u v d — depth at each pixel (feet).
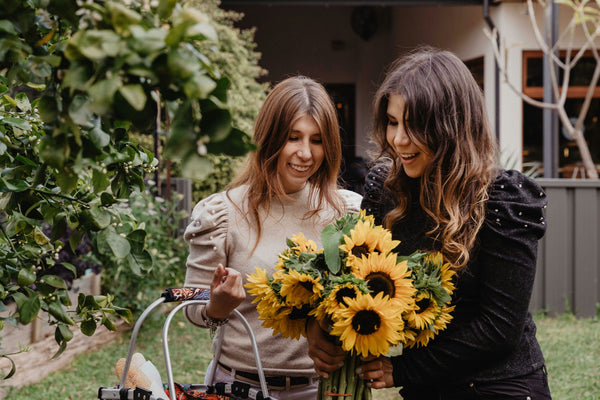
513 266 5.41
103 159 4.69
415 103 5.60
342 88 46.26
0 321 5.55
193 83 3.03
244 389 6.18
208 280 6.79
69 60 3.36
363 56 45.21
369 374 5.54
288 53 45.68
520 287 5.40
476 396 5.62
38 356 14.40
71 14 3.54
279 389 6.71
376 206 6.62
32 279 5.22
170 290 5.99
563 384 14.21
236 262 6.79
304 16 45.55
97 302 5.69
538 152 32.07
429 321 5.20
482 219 5.46
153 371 6.34
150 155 5.42
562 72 31.76
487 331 5.45
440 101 5.60
